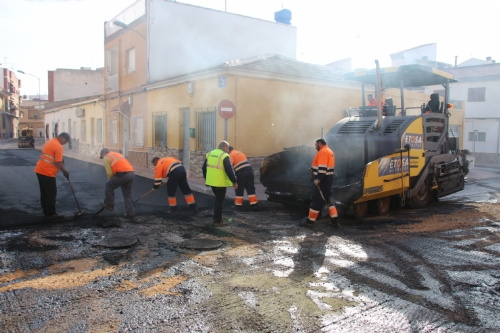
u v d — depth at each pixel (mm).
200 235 6605
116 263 5176
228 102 11656
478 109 29891
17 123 70250
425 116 9047
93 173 15125
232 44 19375
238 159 8875
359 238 6512
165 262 5230
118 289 4340
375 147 8641
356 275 4844
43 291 4266
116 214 8156
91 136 25078
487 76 29266
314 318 3723
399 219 8000
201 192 11320
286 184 8758
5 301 4012
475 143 30047
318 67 14922
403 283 4625
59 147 7547
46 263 5152
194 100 13711
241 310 3867
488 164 28438
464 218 8188
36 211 8219
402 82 9641
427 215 8453
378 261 5375
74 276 4711
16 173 14500
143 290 4312
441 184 9766
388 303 4078
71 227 7039
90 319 3650
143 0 17562
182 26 17891
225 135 12062
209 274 4812
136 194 10562
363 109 10117
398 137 8320
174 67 17750
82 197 9938
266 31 20438
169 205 9203
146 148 17438
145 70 17375
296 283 4562
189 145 14359
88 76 41812
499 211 9000
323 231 6969
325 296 4219
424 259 5496
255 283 4547
